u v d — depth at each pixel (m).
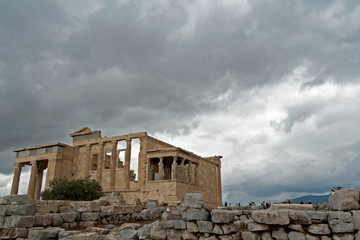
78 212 23.47
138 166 50.53
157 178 49.31
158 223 15.77
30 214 21.12
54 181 41.38
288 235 12.58
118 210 25.25
